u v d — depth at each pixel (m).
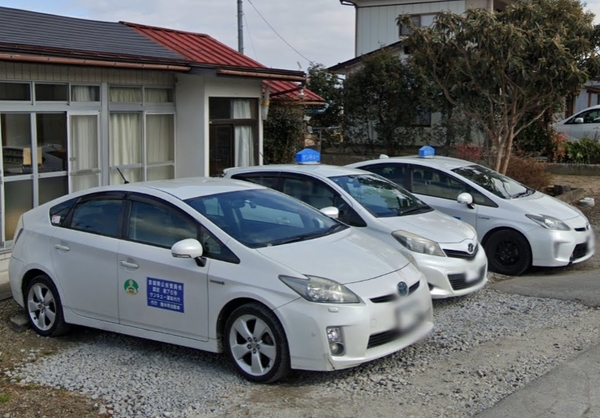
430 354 5.82
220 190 6.29
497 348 5.94
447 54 13.12
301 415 4.66
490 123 14.59
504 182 10.01
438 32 13.16
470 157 15.65
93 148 10.31
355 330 5.01
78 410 4.89
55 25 11.23
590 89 29.48
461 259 7.39
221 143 12.52
